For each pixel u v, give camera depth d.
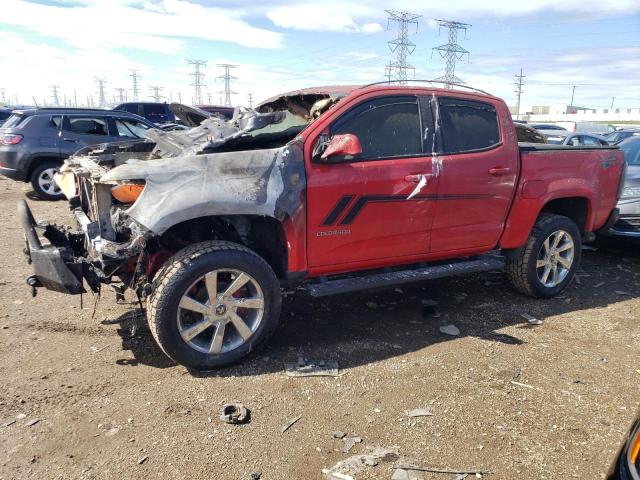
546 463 2.80
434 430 3.05
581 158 5.21
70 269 3.42
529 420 3.18
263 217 3.83
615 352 4.13
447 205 4.38
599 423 3.18
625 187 6.77
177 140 4.44
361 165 3.96
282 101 4.95
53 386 3.39
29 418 3.05
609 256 7.12
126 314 4.55
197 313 3.73
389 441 2.95
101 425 3.00
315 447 2.88
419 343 4.18
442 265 4.68
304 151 3.79
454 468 2.74
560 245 5.26
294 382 3.53
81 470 2.65
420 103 4.30
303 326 4.43
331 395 3.39
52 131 10.07
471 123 4.56
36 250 3.42
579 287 5.70
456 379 3.63
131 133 10.99
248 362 3.78
